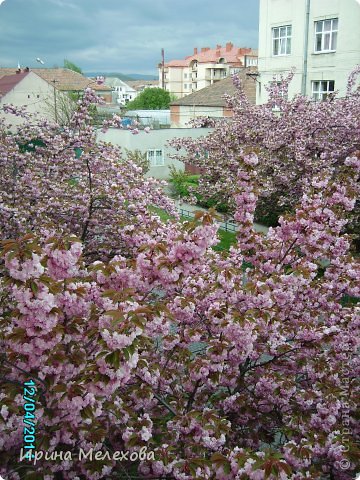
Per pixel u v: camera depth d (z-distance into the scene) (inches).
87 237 292.0
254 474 105.7
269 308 156.1
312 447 132.8
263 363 169.0
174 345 155.7
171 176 861.2
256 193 187.0
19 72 1374.3
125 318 104.6
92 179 292.4
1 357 123.9
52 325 107.1
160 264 133.8
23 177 286.4
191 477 114.8
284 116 475.5
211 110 1146.0
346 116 462.3
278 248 190.1
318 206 178.7
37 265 103.9
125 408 128.6
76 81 1498.5
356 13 693.3
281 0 780.6
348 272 187.5
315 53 756.0
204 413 135.2
